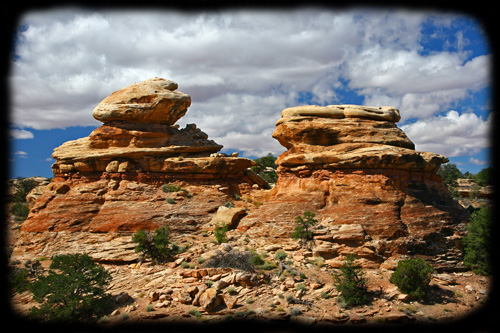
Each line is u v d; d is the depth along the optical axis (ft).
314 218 93.66
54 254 92.84
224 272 74.95
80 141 118.32
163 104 115.96
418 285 69.41
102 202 107.34
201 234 98.73
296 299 67.10
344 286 67.72
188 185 112.98
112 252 88.58
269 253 85.51
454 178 211.61
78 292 68.85
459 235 88.58
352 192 94.22
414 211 90.07
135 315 64.39
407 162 93.71
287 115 108.06
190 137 123.34
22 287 77.25
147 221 100.12
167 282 74.23
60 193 109.29
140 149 111.86
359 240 84.53
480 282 77.25
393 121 108.78
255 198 112.68
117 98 116.88
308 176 102.83
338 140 103.04
